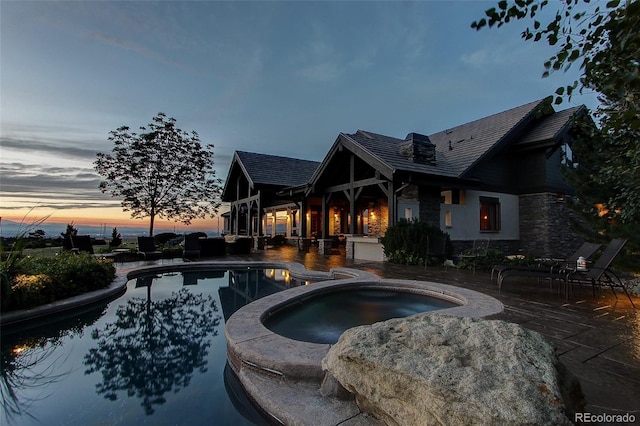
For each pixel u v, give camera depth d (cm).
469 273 854
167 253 1362
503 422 175
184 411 293
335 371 257
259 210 2020
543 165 1410
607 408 232
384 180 1162
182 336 494
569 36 191
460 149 1469
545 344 226
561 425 173
